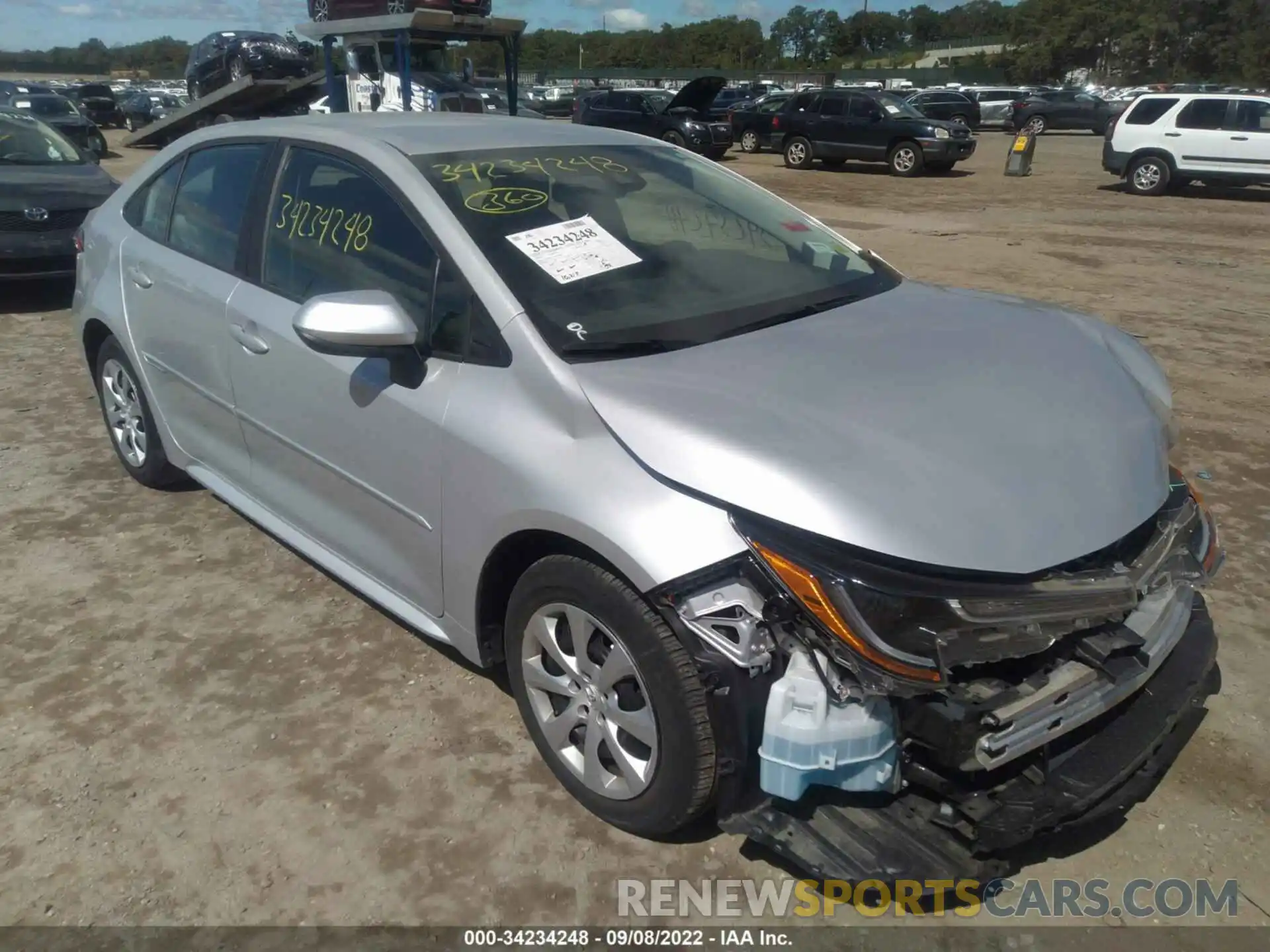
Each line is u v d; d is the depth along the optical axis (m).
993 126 37.44
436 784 2.85
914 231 13.02
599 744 2.63
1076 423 2.59
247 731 3.06
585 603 2.48
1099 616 2.26
